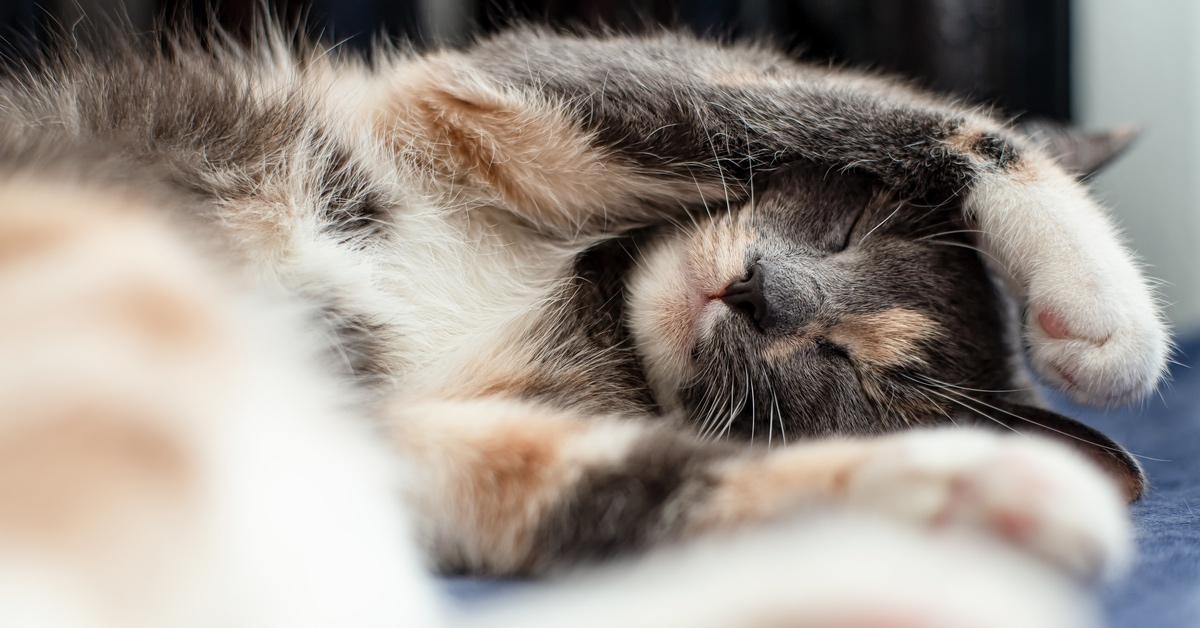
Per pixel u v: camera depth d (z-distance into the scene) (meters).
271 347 0.49
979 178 0.64
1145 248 1.09
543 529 0.53
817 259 0.65
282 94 0.61
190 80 0.60
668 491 0.52
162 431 0.36
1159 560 0.53
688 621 0.38
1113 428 0.75
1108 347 0.61
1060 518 0.46
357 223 0.61
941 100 0.71
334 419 0.50
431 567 0.54
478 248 0.63
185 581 0.34
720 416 0.63
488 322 0.62
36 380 0.35
